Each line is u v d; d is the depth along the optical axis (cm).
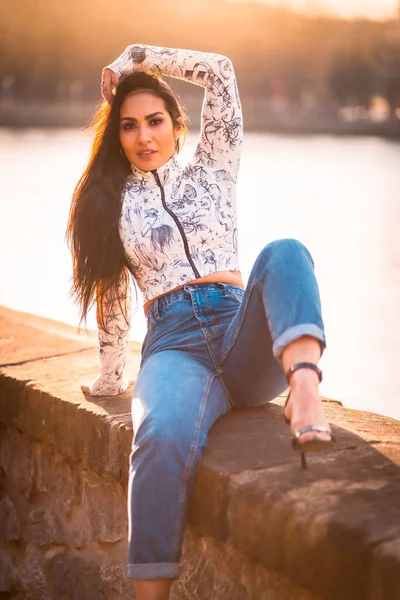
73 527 284
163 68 266
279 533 184
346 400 508
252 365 232
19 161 2711
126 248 254
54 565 296
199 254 250
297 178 2439
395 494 186
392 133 7100
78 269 262
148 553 202
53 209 1505
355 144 5112
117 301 261
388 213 1586
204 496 207
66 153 3177
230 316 243
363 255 1092
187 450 209
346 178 2453
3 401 306
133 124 257
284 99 9350
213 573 221
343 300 809
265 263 216
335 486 191
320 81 9544
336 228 1370
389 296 821
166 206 253
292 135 6600
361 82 9450
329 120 7475
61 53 9150
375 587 162
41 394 283
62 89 9181
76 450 265
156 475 205
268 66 9444
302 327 198
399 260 1045
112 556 267
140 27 9431
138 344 358
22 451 306
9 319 396
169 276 248
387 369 569
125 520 258
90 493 274
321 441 184
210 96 263
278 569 186
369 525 170
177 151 276
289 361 199
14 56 9025
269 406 254
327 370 573
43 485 297
